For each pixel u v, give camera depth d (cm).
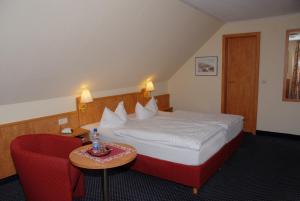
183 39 466
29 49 257
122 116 394
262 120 508
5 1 197
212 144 309
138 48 392
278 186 299
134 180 319
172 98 632
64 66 319
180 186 302
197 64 576
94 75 383
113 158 233
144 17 331
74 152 251
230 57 544
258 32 488
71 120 388
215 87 558
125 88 498
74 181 242
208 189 294
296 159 379
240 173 335
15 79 284
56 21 247
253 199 271
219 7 395
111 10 281
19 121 327
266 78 492
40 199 230
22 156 221
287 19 456
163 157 301
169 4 340
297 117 468
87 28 283
